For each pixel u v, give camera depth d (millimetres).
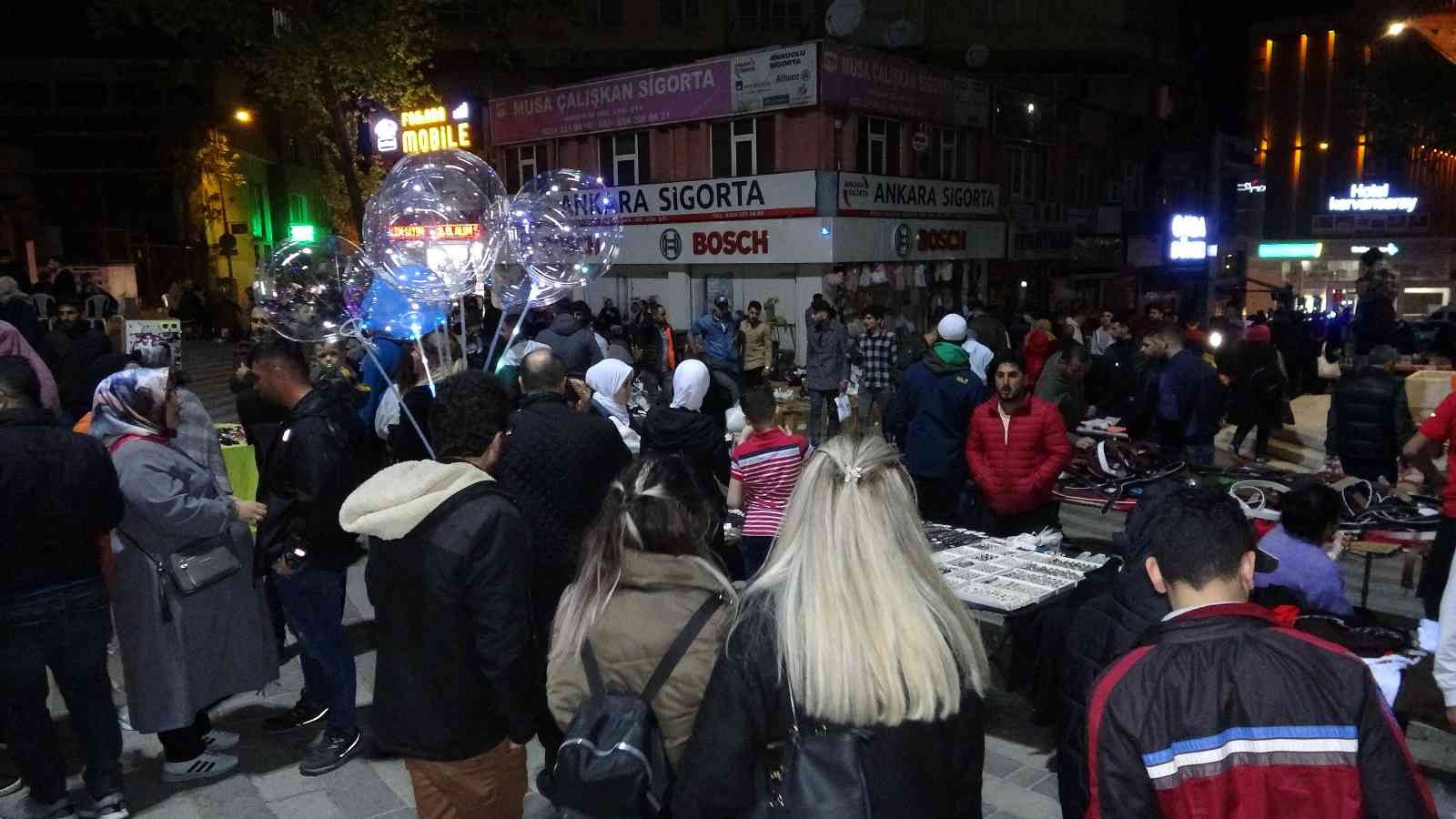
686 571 2160
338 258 5020
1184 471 6441
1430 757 3930
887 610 1735
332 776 4023
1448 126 21344
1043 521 5496
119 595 3795
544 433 3465
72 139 27859
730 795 1751
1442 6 7559
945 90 21453
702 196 20031
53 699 4875
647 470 2271
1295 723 1616
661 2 31984
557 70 32406
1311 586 3701
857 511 1804
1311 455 10250
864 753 1685
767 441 4918
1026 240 24828
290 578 3926
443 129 24812
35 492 3295
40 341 8633
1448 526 4441
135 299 13992
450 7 31125
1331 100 45531
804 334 19016
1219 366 10336
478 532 2477
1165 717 1667
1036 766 4098
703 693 1985
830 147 18578
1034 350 11133
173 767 3973
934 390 5859
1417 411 8539
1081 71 32000
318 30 18031
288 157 35344
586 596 2188
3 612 3332
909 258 20484
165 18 18109
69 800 3709
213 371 17844
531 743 4348
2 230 25469
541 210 5453
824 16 31156
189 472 3840
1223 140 36562
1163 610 2973
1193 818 1631
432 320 5789
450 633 2482
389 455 5676
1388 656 3301
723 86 19391
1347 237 33281
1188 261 32938
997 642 5277
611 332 15555
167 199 28688
